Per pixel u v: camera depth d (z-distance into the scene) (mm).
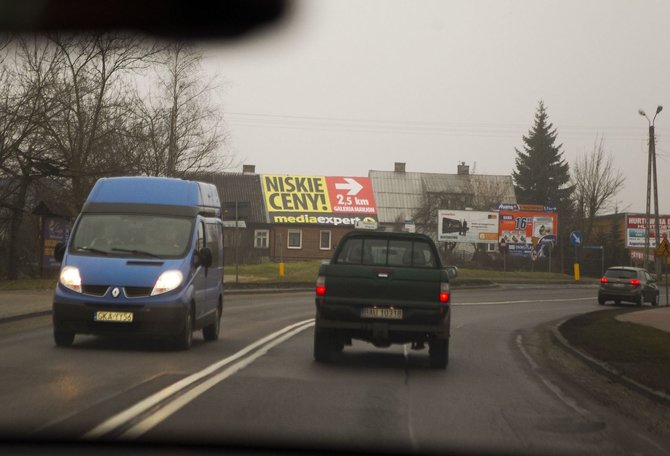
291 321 21031
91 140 34406
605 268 68812
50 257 34875
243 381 10180
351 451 6672
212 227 15727
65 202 35688
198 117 42562
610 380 12227
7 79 31094
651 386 10867
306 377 10859
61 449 6414
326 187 80250
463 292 43312
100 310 12781
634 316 25562
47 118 31625
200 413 7977
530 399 9898
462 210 67625
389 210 82000
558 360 14953
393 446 6910
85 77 33875
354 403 8961
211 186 16609
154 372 10609
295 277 49281
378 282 12102
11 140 32000
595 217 85375
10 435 6805
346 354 14344
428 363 13391
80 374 10250
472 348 16469
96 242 13781
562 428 8117
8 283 31828
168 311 12938
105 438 6773
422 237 13188
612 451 7195
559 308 32875
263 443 6832
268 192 78312
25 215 37875
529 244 67938
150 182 14820
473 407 9102
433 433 7543
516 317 27172
